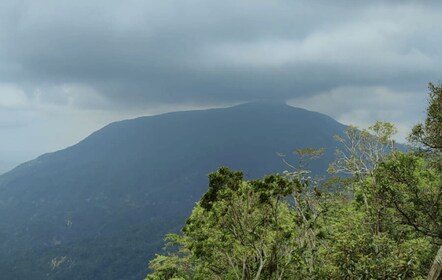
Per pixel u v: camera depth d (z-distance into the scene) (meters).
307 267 25.44
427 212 27.77
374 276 17.97
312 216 29.98
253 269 27.09
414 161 28.92
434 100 28.48
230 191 25.19
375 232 28.05
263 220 26.14
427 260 24.77
